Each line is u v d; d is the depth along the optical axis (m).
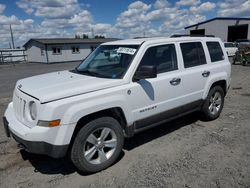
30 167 3.82
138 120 4.00
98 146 3.57
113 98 3.60
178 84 4.54
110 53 4.40
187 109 4.91
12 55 40.94
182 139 4.67
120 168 3.71
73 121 3.22
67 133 3.20
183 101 4.72
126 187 3.23
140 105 3.97
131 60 3.97
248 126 5.27
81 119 3.45
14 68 26.81
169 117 4.57
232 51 25.73
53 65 30.06
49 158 4.08
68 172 3.66
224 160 3.83
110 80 3.74
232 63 19.69
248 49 18.86
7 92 10.62
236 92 8.78
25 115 3.43
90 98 3.39
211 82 5.25
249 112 6.26
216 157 3.93
